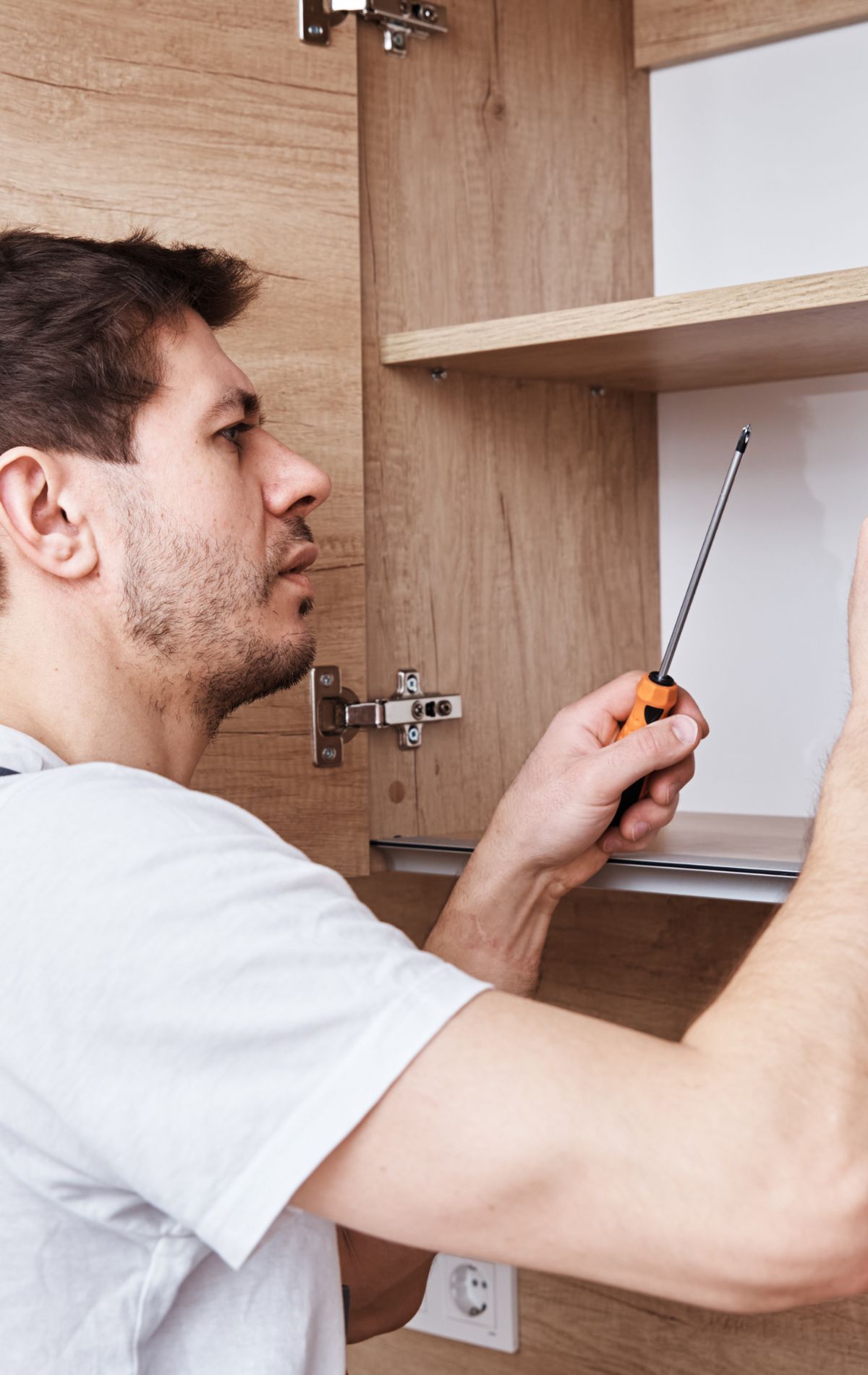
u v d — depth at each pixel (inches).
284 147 38.3
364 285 41.1
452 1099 20.6
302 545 31.4
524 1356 51.8
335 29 39.4
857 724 26.7
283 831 38.7
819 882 24.2
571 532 47.5
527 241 46.4
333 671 39.6
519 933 36.6
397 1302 37.7
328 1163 21.2
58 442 27.0
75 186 34.3
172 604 28.2
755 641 48.5
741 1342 47.2
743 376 45.7
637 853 36.6
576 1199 20.4
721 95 48.4
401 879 50.1
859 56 45.0
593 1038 21.5
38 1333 22.5
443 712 42.5
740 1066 21.1
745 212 48.1
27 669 27.2
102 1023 21.3
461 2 44.1
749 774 48.9
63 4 33.9
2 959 22.2
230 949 21.3
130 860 21.9
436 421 43.1
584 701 36.4
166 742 29.3
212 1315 24.4
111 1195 22.5
